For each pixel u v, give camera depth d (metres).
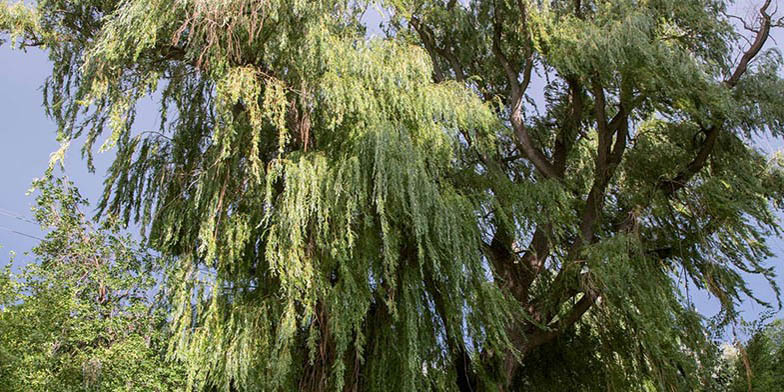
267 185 8.91
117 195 10.55
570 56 11.18
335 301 8.78
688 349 10.29
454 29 13.44
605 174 12.18
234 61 9.80
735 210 11.02
